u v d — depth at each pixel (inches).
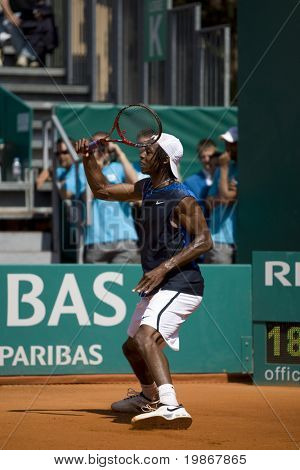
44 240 1306.6
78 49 1604.3
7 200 1379.2
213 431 629.6
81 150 667.4
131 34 1545.3
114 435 609.6
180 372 909.8
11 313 880.3
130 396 702.5
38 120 1505.9
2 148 1430.9
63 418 673.6
